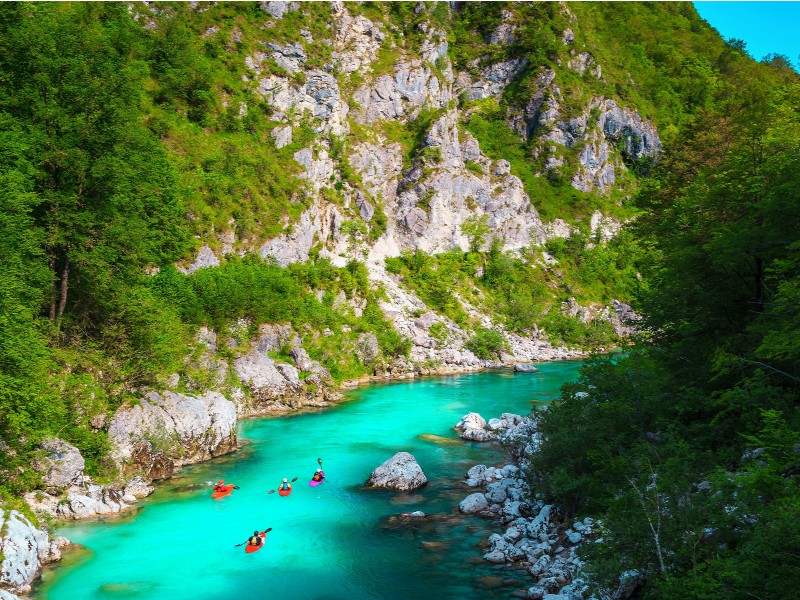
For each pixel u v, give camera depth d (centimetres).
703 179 2770
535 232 11062
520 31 13525
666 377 2283
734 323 2322
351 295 7206
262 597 1980
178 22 7381
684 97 16100
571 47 13925
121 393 3238
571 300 10125
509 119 12888
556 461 2508
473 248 9994
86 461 2856
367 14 10881
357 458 3609
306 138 7894
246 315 5219
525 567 2170
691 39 18588
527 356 8369
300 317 5972
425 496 2961
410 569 2170
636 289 3266
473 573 2134
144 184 3944
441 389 6041
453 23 13862
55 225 3105
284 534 2484
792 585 1067
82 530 2486
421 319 7869
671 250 2761
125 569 2158
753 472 1376
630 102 14362
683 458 1738
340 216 7906
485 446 3900
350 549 2344
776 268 1942
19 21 3503
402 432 4269
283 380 5119
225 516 2677
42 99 3225
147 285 4447
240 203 6200
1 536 2012
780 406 1753
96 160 3228
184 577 2106
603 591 1616
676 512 1491
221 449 3653
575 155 12619
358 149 9100
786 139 2311
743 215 2288
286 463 3497
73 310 3450
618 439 2181
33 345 2628
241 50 7900
